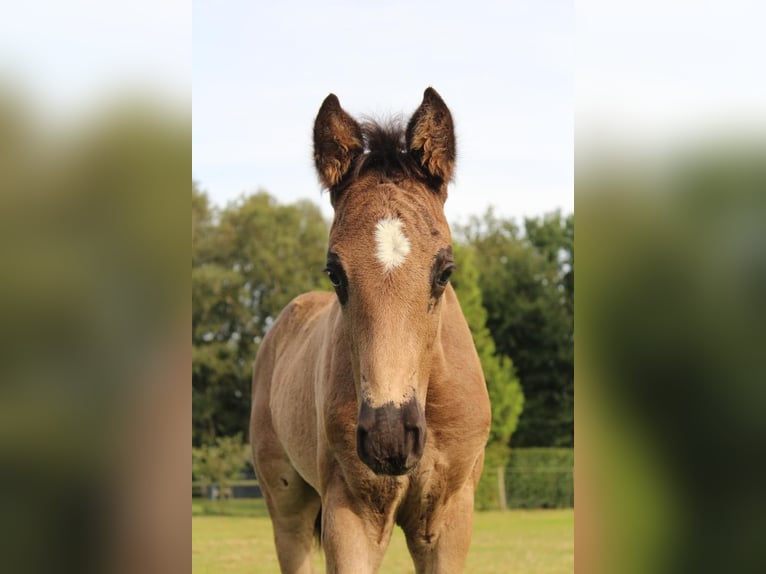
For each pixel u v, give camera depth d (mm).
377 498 3746
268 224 31062
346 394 3689
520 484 23328
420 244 3104
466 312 21906
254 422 5711
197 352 27797
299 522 5453
